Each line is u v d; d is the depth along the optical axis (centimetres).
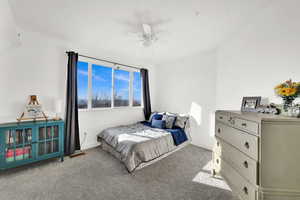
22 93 235
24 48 235
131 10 178
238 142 144
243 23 204
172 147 287
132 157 218
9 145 199
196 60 350
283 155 108
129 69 395
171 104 410
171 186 185
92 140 321
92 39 271
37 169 220
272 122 109
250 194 123
